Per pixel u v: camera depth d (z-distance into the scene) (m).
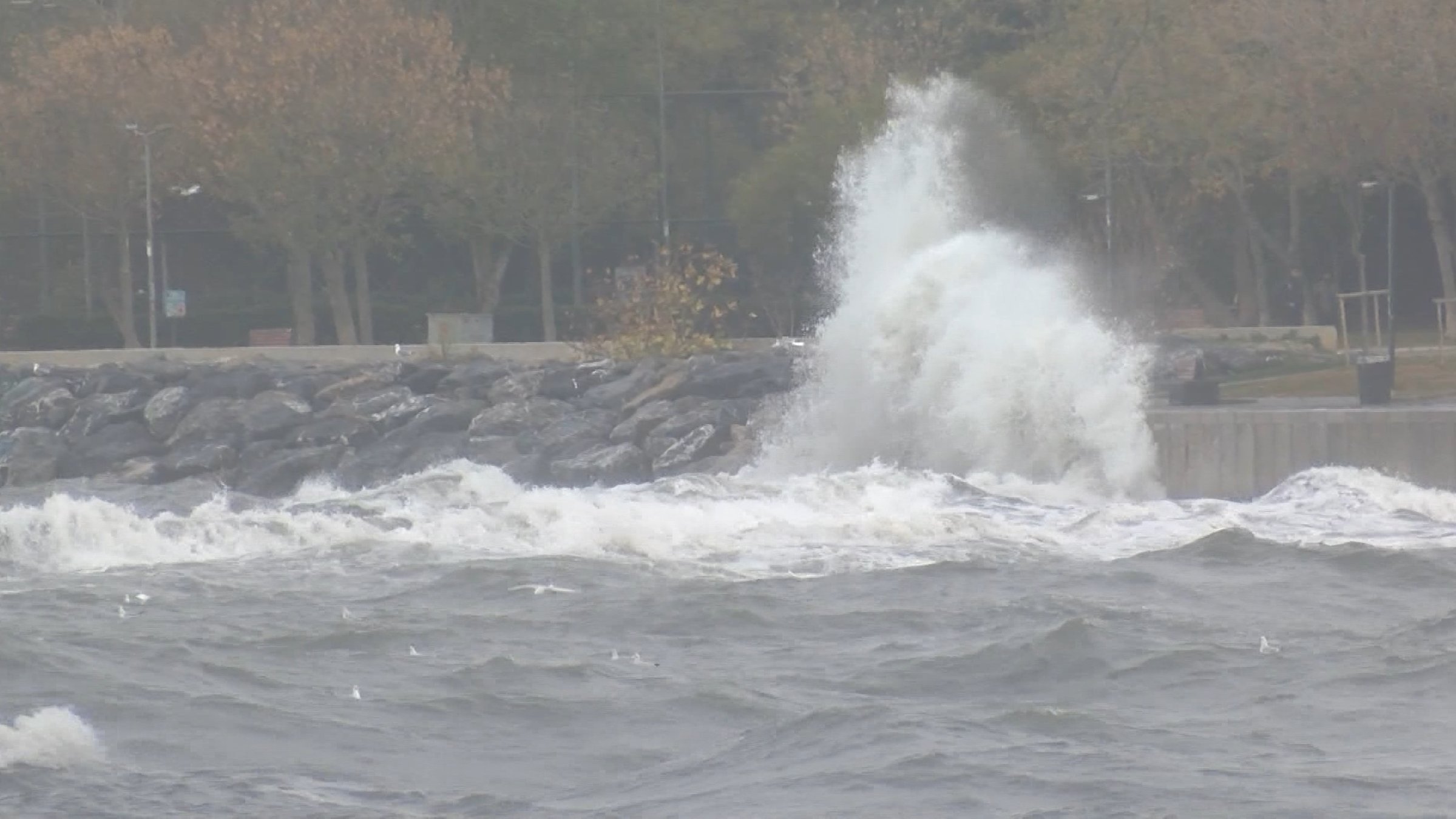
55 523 92.94
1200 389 130.38
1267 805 48.56
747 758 55.25
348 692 64.12
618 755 56.22
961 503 106.25
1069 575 83.12
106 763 55.34
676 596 79.00
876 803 49.59
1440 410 114.44
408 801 51.53
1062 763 53.03
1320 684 63.09
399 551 91.00
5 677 65.88
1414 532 95.44
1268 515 100.81
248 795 51.97
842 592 80.06
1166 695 62.34
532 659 68.81
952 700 61.91
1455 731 56.66
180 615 77.56
